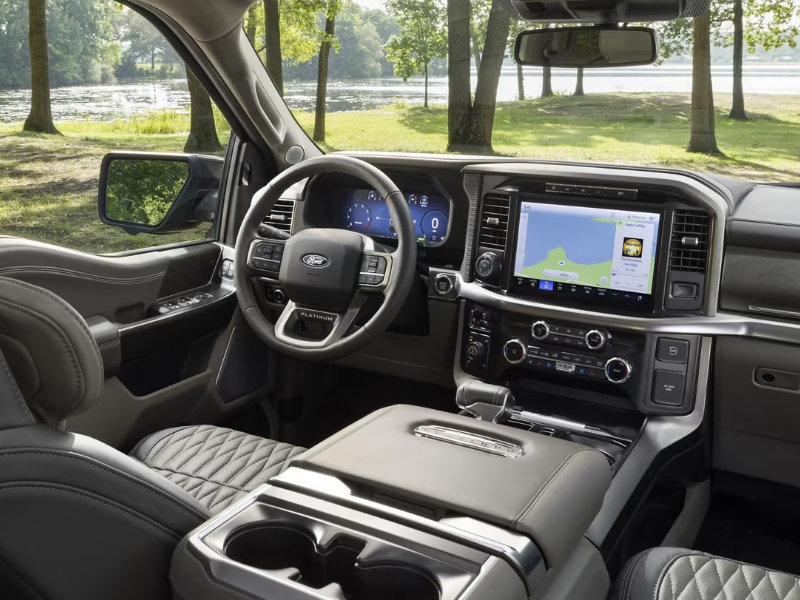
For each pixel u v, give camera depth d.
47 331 0.78
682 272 1.86
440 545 0.79
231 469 1.63
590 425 1.93
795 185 2.10
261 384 2.51
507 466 0.95
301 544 0.85
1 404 0.75
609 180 1.89
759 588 1.13
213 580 0.76
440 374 2.29
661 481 1.83
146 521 0.86
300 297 2.01
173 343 2.16
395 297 1.93
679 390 1.88
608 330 1.93
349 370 2.57
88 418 1.88
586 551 1.09
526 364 2.04
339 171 2.04
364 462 0.95
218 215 2.56
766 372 1.87
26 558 0.77
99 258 1.98
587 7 1.80
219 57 2.21
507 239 2.06
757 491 2.10
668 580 1.16
